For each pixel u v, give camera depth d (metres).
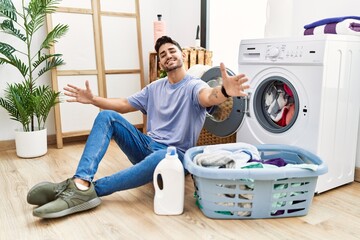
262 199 1.53
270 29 2.33
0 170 2.32
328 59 1.71
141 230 1.47
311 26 2.02
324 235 1.43
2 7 2.52
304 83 1.79
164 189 1.60
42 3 2.57
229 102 2.23
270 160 1.78
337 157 1.90
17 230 1.47
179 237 1.42
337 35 1.73
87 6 3.04
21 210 1.67
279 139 1.97
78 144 3.07
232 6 2.98
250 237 1.42
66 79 2.96
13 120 2.88
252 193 1.52
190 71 2.33
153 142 1.90
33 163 2.48
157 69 3.18
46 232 1.46
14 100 2.52
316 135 1.76
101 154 1.71
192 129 1.88
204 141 2.41
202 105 1.78
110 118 1.77
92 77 3.09
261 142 2.08
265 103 2.11
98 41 3.09
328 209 1.69
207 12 3.24
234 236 1.42
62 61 2.85
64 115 2.97
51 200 1.61
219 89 1.61
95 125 1.75
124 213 1.63
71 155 2.70
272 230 1.47
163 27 3.19
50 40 2.69
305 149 1.80
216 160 1.66
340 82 1.81
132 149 1.87
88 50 3.06
